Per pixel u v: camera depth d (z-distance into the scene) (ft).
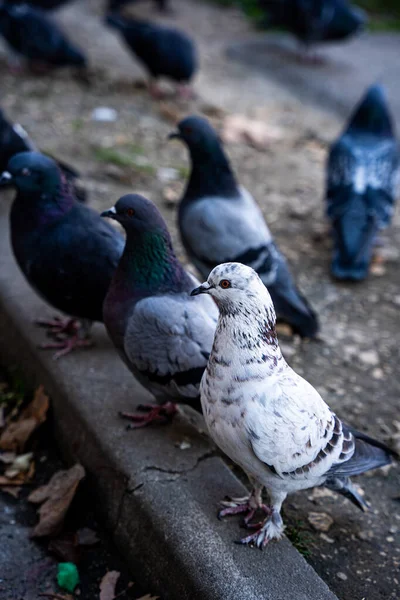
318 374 4.65
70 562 3.74
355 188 5.56
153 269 3.84
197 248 4.88
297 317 4.84
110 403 4.03
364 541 3.81
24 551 3.80
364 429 4.33
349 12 9.74
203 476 3.73
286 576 3.38
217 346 3.31
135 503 3.68
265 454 3.30
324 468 3.40
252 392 3.28
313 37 9.84
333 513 3.91
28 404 4.36
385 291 5.37
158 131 7.41
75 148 6.74
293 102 8.83
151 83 8.31
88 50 9.64
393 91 9.29
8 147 5.29
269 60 10.07
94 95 8.11
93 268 4.15
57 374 4.20
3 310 4.62
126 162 6.52
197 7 12.41
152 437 3.88
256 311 3.25
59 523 3.81
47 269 4.20
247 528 3.52
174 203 5.96
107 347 4.37
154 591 3.59
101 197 5.84
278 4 10.02
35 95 7.88
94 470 3.90
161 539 3.55
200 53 10.24
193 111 8.04
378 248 5.84
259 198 6.38
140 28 8.04
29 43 8.04
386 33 11.85
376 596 3.61
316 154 7.36
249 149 7.30
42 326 4.46
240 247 4.78
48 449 4.21
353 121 6.05
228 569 3.39
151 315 3.78
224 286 3.24
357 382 4.62
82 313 4.26
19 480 4.07
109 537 3.83
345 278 5.39
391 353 4.85
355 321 5.09
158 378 3.84
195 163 4.87
